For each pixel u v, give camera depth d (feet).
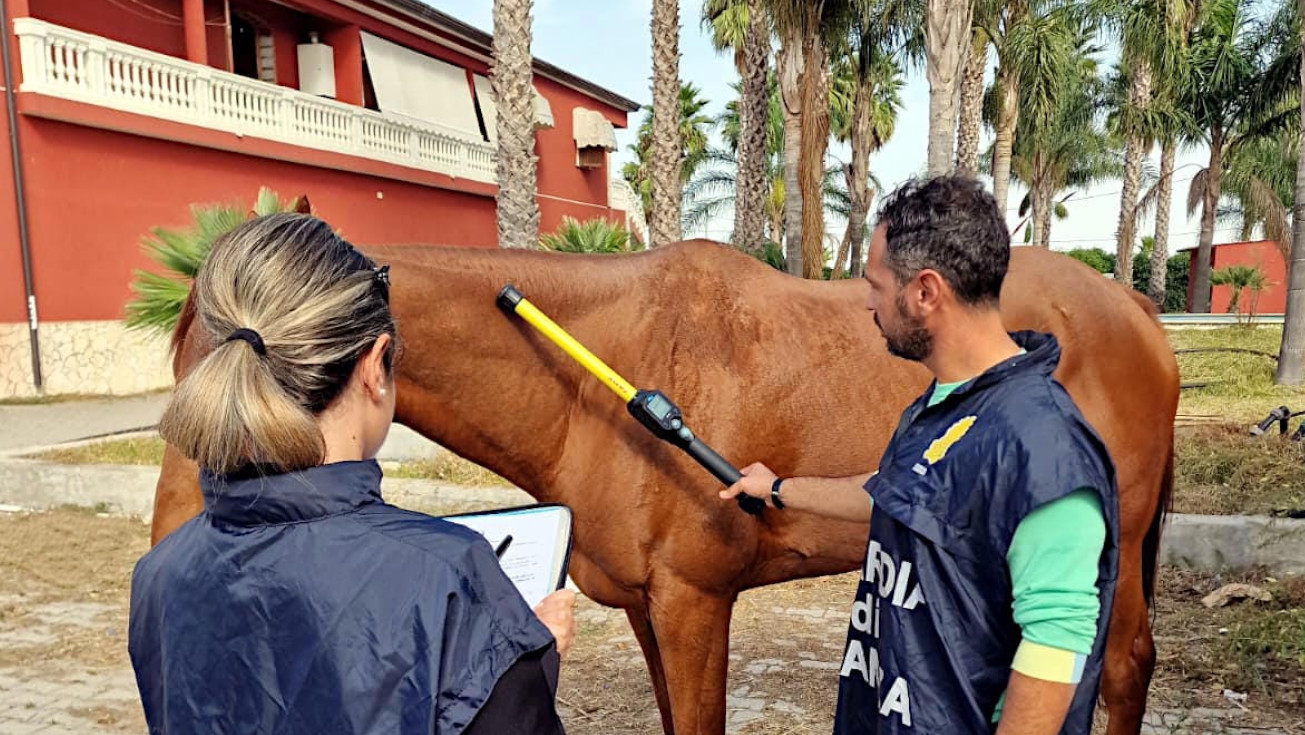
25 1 39.60
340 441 3.77
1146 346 9.19
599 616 16.61
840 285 9.28
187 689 3.61
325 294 3.64
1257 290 84.23
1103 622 4.54
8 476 25.71
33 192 40.37
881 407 8.68
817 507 6.81
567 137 80.74
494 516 5.22
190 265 27.66
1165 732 11.20
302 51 58.80
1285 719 11.45
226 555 3.62
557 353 8.09
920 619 4.75
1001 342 4.97
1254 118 74.74
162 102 44.96
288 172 52.54
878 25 54.44
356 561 3.47
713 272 8.77
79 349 42.34
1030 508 4.31
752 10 53.26
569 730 11.93
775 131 111.86
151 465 25.72
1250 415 30.04
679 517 8.13
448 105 68.39
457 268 7.80
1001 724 4.47
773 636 15.14
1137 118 78.59
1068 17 64.39
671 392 8.25
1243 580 16.21
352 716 3.29
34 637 16.17
